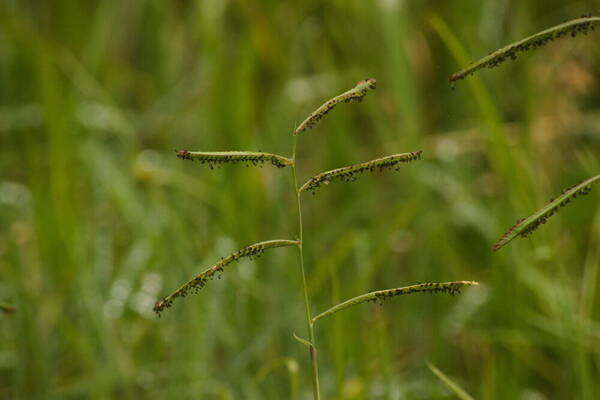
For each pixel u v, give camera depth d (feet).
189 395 13.42
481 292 15.96
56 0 25.00
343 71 21.65
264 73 22.44
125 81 24.90
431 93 21.24
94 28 22.85
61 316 13.94
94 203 18.94
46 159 20.10
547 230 14.07
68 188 16.97
